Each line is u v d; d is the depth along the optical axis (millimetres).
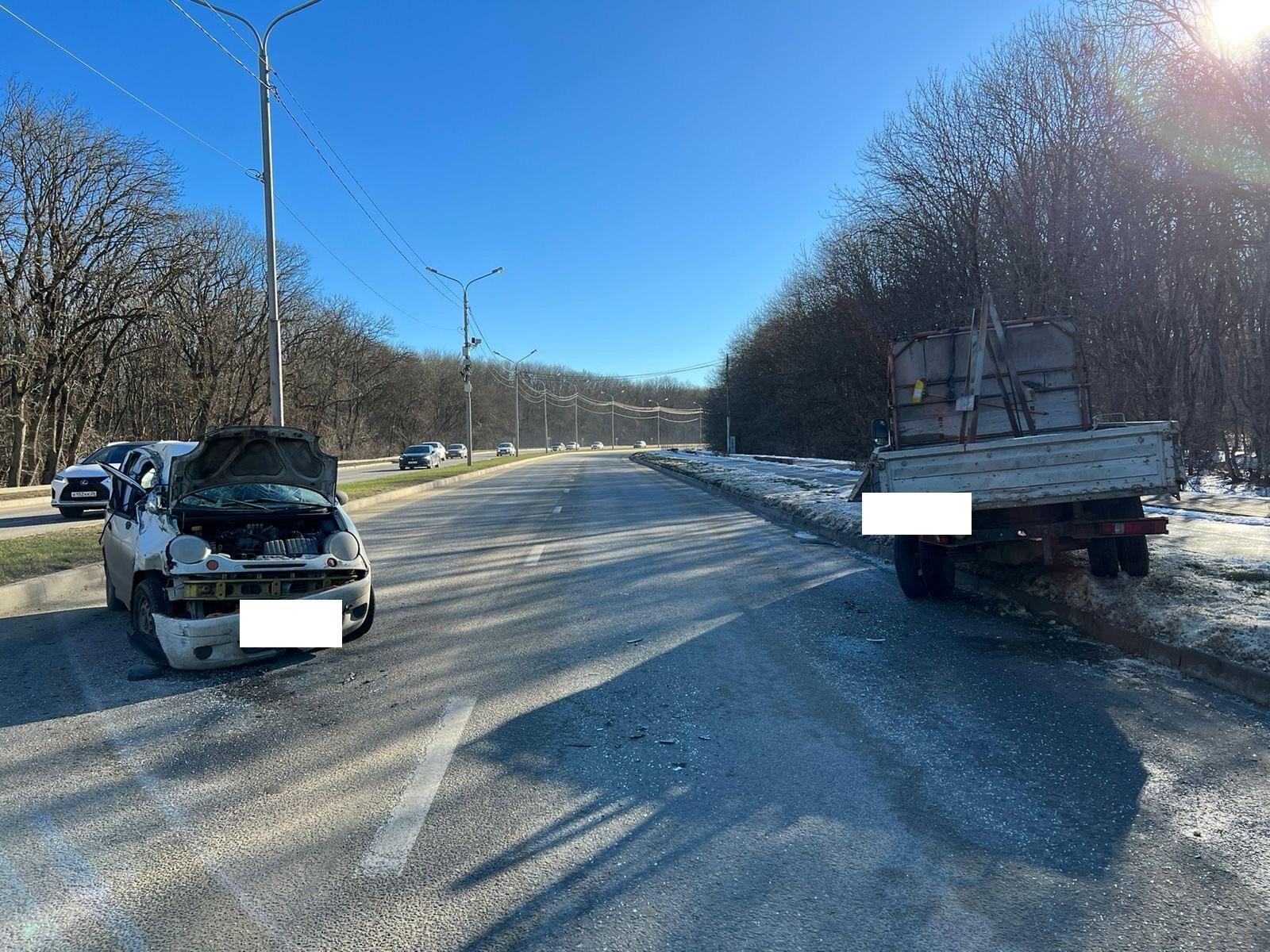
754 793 3736
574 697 5117
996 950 2580
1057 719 4637
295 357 54094
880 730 4496
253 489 6746
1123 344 19906
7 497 26062
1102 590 6828
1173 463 6371
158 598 5770
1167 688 5160
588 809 3582
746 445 66562
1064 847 3223
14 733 4559
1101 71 17953
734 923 2729
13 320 32750
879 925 2715
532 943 2621
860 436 41375
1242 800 3615
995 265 23938
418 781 3879
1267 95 9305
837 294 39469
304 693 5242
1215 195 10609
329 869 3092
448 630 6898
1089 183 18922
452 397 111000
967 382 7621
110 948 2625
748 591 8414
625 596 8281
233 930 2715
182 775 3982
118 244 35375
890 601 7832
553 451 117312
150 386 47688
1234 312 19609
